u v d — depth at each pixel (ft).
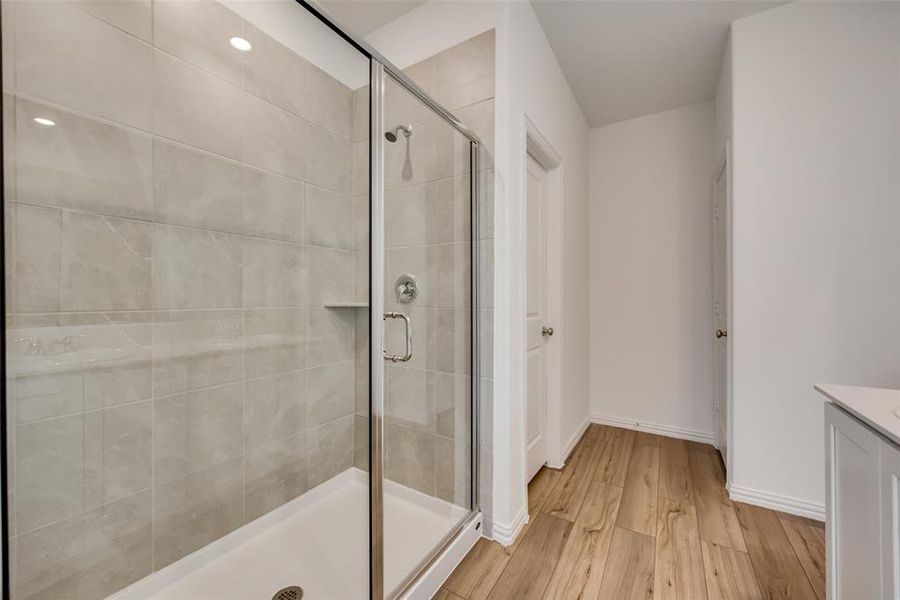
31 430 3.54
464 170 5.64
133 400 4.27
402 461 5.01
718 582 4.72
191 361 4.79
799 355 6.21
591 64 7.94
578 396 9.56
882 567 2.57
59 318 3.70
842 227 5.94
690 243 9.59
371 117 4.70
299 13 5.97
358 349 6.88
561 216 8.12
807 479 6.13
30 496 3.55
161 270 4.49
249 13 5.33
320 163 6.34
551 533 5.73
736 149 6.62
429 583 4.46
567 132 8.57
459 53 5.85
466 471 5.62
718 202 8.34
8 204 3.37
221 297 5.10
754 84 6.49
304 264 6.16
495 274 5.61
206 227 4.91
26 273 3.48
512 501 5.62
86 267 3.87
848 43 5.90
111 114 4.02
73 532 3.83
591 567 4.99
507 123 5.46
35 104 3.51
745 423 6.56
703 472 7.70
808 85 6.14
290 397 5.98
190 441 4.80
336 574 4.77
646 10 6.46
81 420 3.87
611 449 8.91
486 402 5.71
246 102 5.32
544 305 7.96
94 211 3.92
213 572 4.80
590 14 6.55
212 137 4.95
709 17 6.61
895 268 5.69
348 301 6.88
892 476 2.47
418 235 5.21
